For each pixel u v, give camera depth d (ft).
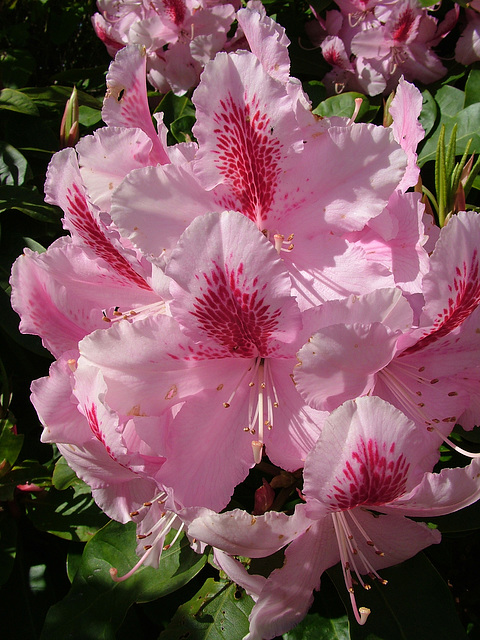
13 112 1.34
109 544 0.92
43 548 1.12
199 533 0.68
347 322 0.68
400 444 0.65
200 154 0.72
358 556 0.80
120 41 1.43
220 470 0.74
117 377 0.71
